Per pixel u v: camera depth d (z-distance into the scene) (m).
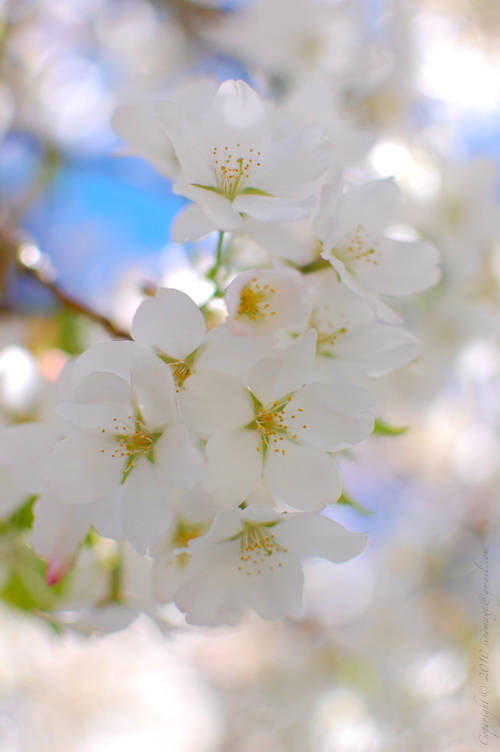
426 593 0.59
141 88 0.59
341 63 0.45
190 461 0.24
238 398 0.25
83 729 0.65
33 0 0.53
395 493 0.62
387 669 0.58
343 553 0.25
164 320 0.25
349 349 0.26
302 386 0.25
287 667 0.63
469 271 0.37
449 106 0.49
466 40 0.51
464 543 0.59
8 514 0.28
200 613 0.26
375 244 0.27
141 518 0.24
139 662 0.70
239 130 0.25
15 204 0.45
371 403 0.25
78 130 0.55
